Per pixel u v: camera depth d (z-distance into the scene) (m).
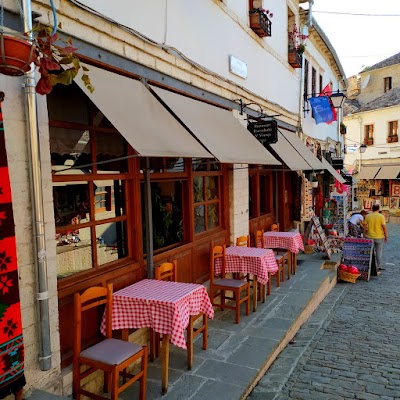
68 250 3.79
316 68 14.71
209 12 6.19
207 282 6.21
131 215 4.59
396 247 14.95
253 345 4.92
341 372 4.87
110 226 4.35
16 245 3.00
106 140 4.26
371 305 7.76
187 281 5.79
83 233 3.98
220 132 5.54
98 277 3.98
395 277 10.17
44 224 3.18
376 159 27.66
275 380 4.44
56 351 3.33
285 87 10.52
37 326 3.16
